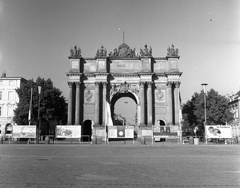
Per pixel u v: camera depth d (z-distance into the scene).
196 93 104.75
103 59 95.81
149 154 33.03
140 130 90.75
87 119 95.50
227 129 64.25
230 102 129.00
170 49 96.38
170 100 93.31
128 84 96.38
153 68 97.25
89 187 13.21
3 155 30.36
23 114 94.00
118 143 71.31
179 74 94.06
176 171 18.28
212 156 30.08
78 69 96.19
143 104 93.12
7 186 13.36
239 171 18.25
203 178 15.61
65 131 66.88
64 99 106.94
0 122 113.56
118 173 17.39
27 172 17.67
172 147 51.28
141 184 13.93
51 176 16.20
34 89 96.06
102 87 95.25
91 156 29.81
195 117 104.75
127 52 98.38
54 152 35.97
